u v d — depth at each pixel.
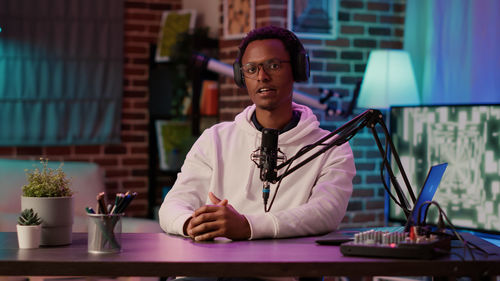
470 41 3.52
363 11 4.07
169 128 5.44
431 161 3.25
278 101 1.96
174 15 5.43
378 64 3.66
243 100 4.41
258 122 2.09
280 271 1.40
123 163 5.53
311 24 3.98
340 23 4.02
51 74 5.31
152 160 5.48
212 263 1.40
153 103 5.52
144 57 5.57
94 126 5.41
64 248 1.59
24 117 5.26
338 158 2.00
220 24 4.65
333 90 4.02
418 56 3.94
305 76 2.00
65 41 5.33
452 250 1.58
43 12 5.27
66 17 5.32
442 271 1.43
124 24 5.50
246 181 2.03
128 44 5.52
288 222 1.75
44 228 1.60
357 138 4.02
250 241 1.70
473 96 3.49
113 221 1.51
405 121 3.40
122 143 5.54
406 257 1.44
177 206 1.92
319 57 3.99
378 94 3.63
